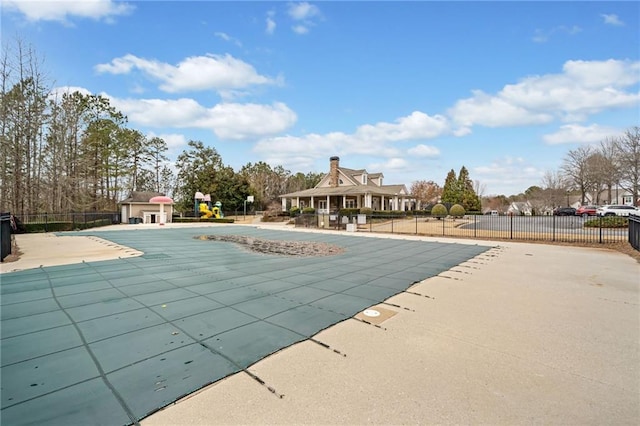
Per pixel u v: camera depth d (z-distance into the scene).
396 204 36.06
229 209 44.12
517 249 10.95
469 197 41.91
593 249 10.83
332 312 4.23
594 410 2.10
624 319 3.94
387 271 7.14
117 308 4.37
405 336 3.41
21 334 3.42
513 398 2.24
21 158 22.58
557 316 4.06
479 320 3.92
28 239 14.65
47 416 2.00
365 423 1.96
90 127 30.78
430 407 2.13
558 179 44.72
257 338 3.34
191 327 3.65
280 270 7.26
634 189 30.75
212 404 2.15
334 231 19.69
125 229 21.80
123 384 2.41
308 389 2.35
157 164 46.28
